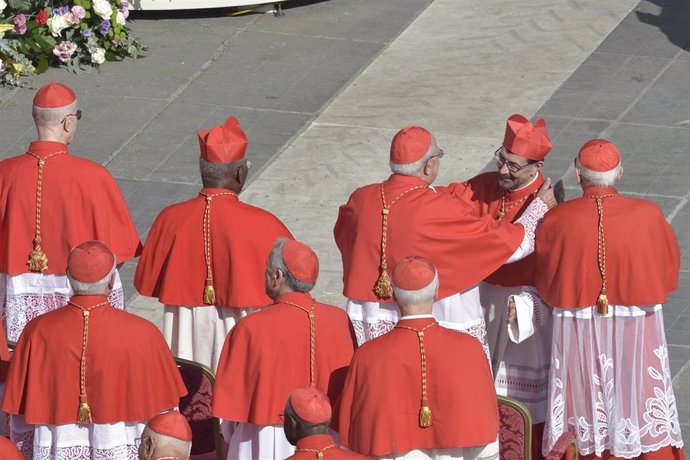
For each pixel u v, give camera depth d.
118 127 44.16
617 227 23.92
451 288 24.67
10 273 27.97
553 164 41.00
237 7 52.22
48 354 22.42
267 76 47.44
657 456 24.88
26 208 27.88
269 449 22.53
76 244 27.94
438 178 40.38
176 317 26.91
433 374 20.61
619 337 24.31
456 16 51.88
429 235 24.36
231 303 26.11
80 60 48.50
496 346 26.50
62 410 22.42
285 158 42.12
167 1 50.56
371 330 25.02
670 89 45.41
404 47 49.44
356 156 42.12
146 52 49.28
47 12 47.72
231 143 26.30
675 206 38.47
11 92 46.38
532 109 44.47
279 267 22.44
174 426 18.25
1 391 24.83
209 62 48.53
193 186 40.72
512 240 24.80
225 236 26.12
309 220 38.69
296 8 53.06
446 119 44.09
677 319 33.09
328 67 48.00
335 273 36.06
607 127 43.09
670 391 24.92
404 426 20.64
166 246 26.53
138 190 40.41
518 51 48.66
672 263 24.47
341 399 21.06
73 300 22.61
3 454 19.59
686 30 49.75
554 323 24.75
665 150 41.56
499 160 26.23
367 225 24.75
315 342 22.25
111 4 48.34
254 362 22.17
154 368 22.62
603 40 49.16
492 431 20.67
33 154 28.05
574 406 24.77
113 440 22.59
